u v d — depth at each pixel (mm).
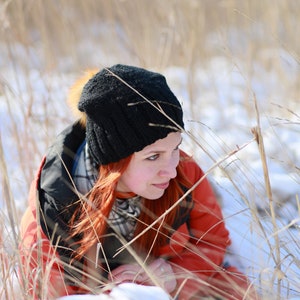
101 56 7410
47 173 3250
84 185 3266
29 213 3342
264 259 3607
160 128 3027
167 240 3404
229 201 4191
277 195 4316
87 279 3309
